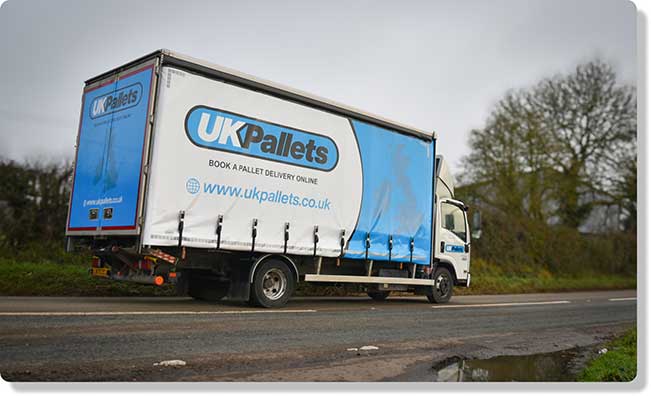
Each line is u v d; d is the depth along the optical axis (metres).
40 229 14.29
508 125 27.41
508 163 27.14
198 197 8.50
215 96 8.77
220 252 9.23
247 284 9.22
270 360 5.50
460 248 13.45
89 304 8.53
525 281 22.41
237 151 8.98
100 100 9.27
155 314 7.61
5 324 6.13
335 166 10.41
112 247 8.54
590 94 27.56
